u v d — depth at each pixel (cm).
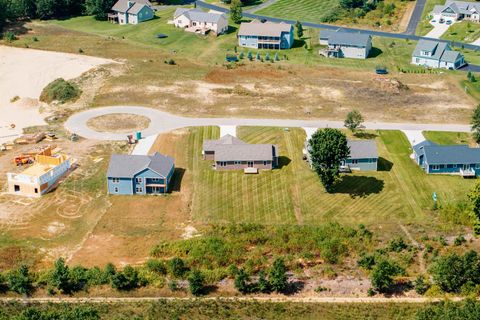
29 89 15788
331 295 8556
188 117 14125
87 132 13400
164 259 9300
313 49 19212
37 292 8600
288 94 15425
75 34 19962
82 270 8831
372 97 15338
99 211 10600
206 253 9375
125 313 8081
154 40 19538
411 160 12294
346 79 16525
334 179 10931
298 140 13025
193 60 17812
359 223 10250
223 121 13912
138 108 14588
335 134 10738
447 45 18038
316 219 10356
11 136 13338
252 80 16250
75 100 15088
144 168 10956
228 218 10388
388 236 9894
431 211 10594
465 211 10325
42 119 14188
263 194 11100
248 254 9456
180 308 8206
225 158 11794
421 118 14188
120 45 18912
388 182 11500
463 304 8075
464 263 8569
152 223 10262
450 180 11569
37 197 10975
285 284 8625
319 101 15050
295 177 11650
